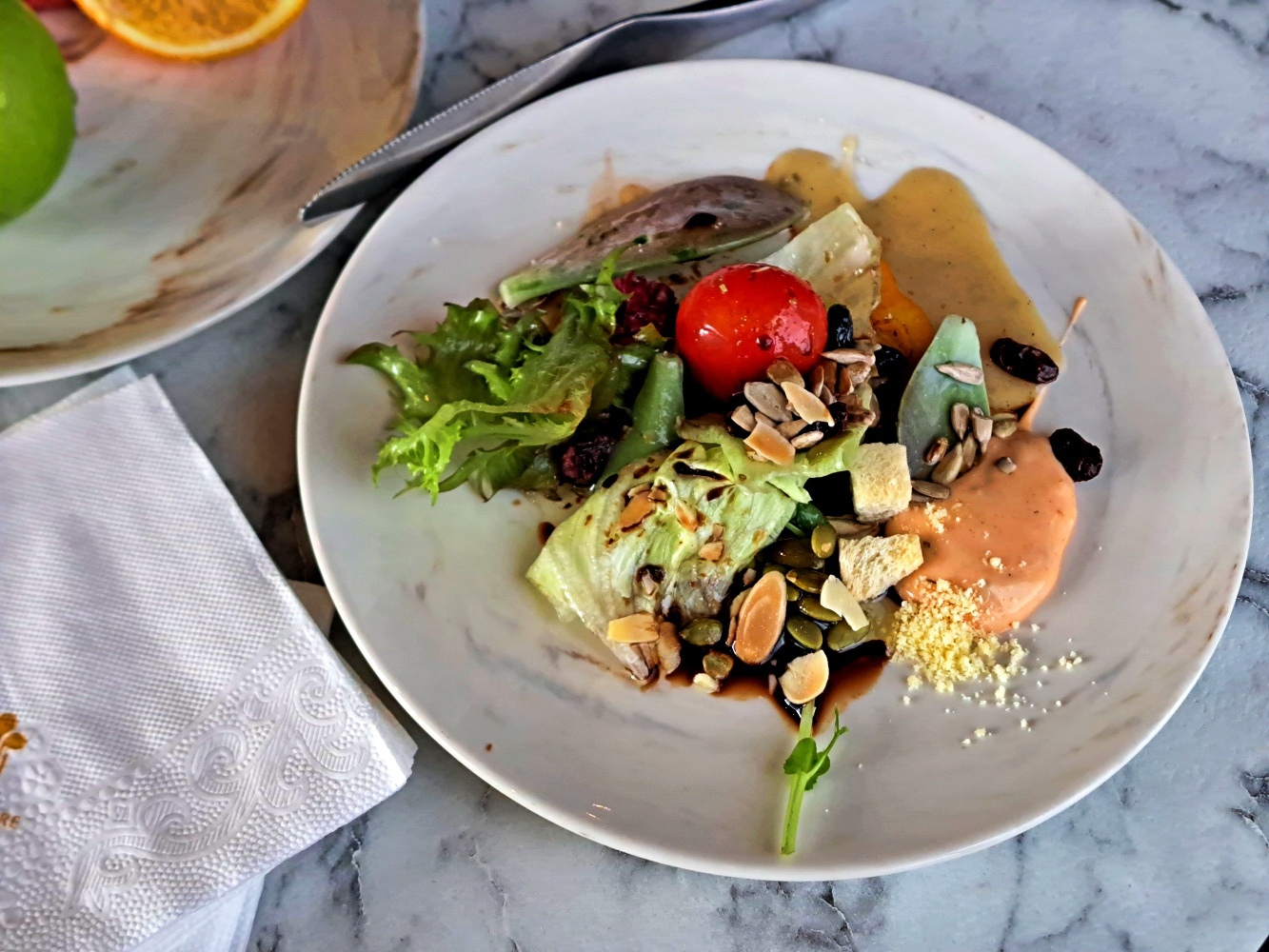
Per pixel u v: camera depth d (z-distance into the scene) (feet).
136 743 0.96
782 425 1.04
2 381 1.00
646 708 1.01
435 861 1.00
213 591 1.00
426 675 0.98
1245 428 1.06
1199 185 1.23
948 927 1.00
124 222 1.10
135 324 1.05
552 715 1.00
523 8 1.25
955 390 1.11
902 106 1.15
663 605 1.06
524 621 1.03
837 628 1.05
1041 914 1.01
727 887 1.00
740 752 1.00
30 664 0.97
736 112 1.16
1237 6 1.27
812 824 0.95
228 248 1.09
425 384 1.06
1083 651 1.04
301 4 1.14
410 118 1.20
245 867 0.93
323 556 0.98
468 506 1.06
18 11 0.99
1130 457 1.09
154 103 1.14
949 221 1.17
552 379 1.04
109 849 0.92
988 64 1.26
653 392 1.07
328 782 0.95
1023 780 0.98
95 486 1.03
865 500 1.06
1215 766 1.05
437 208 1.09
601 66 1.19
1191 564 1.05
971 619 1.05
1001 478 1.09
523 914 0.99
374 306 1.07
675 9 1.16
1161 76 1.26
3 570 1.00
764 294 1.05
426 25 1.23
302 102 1.15
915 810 0.97
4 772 0.94
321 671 0.98
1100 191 1.13
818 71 1.14
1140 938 1.00
